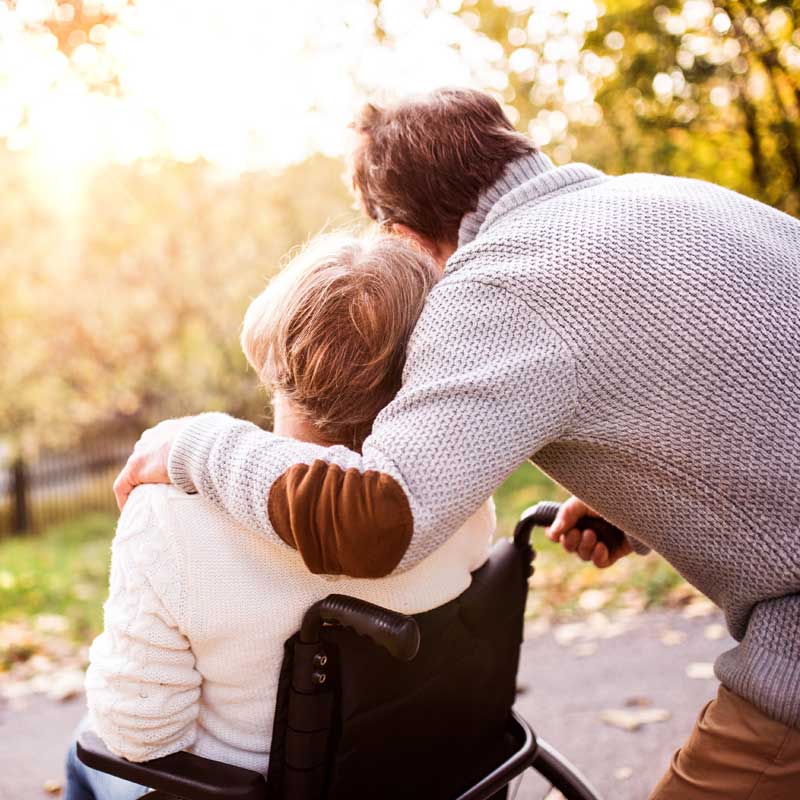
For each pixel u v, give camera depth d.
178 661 1.27
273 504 1.17
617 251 1.25
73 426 11.70
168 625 1.26
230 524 1.26
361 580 1.28
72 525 11.72
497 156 1.49
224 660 1.28
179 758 1.29
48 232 9.77
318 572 1.18
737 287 1.24
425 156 1.51
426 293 1.36
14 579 5.68
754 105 4.97
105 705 1.26
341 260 1.35
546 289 1.23
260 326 1.36
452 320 1.24
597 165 6.11
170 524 1.26
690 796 1.34
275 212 10.21
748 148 5.20
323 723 1.25
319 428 1.35
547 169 1.51
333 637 1.23
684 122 5.22
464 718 1.45
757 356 1.22
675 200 1.35
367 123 1.62
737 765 1.29
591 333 1.22
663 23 5.03
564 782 1.63
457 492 1.15
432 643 1.34
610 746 2.89
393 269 1.35
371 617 1.16
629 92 5.33
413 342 1.27
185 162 9.62
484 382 1.18
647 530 1.33
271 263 10.03
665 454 1.25
